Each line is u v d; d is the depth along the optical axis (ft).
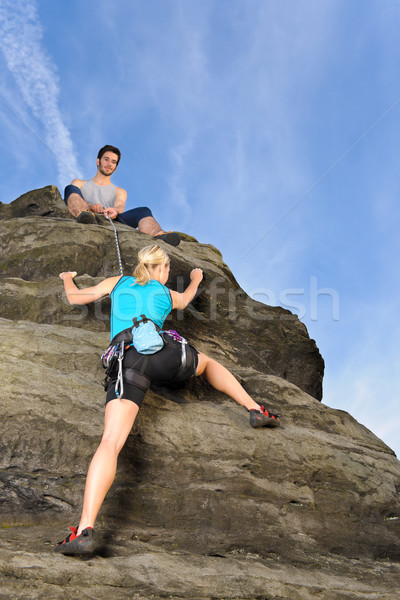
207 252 20.59
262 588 9.28
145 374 10.48
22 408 11.42
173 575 9.11
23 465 11.08
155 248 11.98
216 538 10.96
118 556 9.63
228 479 11.69
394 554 12.16
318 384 18.83
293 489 12.04
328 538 11.69
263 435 12.59
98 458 9.37
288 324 18.78
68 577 8.50
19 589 8.05
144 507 11.05
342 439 14.15
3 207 22.76
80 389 12.16
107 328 15.35
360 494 12.51
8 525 10.69
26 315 15.26
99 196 20.54
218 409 13.07
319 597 9.44
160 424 12.07
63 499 10.87
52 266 17.12
